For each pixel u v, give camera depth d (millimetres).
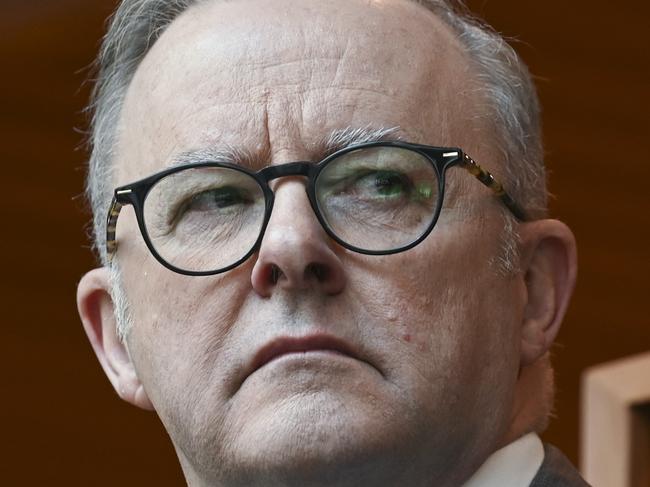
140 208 6637
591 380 10977
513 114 7129
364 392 6191
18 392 14891
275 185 6371
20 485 14898
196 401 6410
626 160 14281
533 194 7172
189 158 6602
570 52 13758
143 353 6691
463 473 6625
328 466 6148
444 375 6371
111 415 14961
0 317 14828
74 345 14914
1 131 14188
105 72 7418
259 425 6191
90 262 14789
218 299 6402
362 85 6645
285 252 6164
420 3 7285
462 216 6602
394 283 6355
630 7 13531
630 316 14484
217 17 6977
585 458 10867
